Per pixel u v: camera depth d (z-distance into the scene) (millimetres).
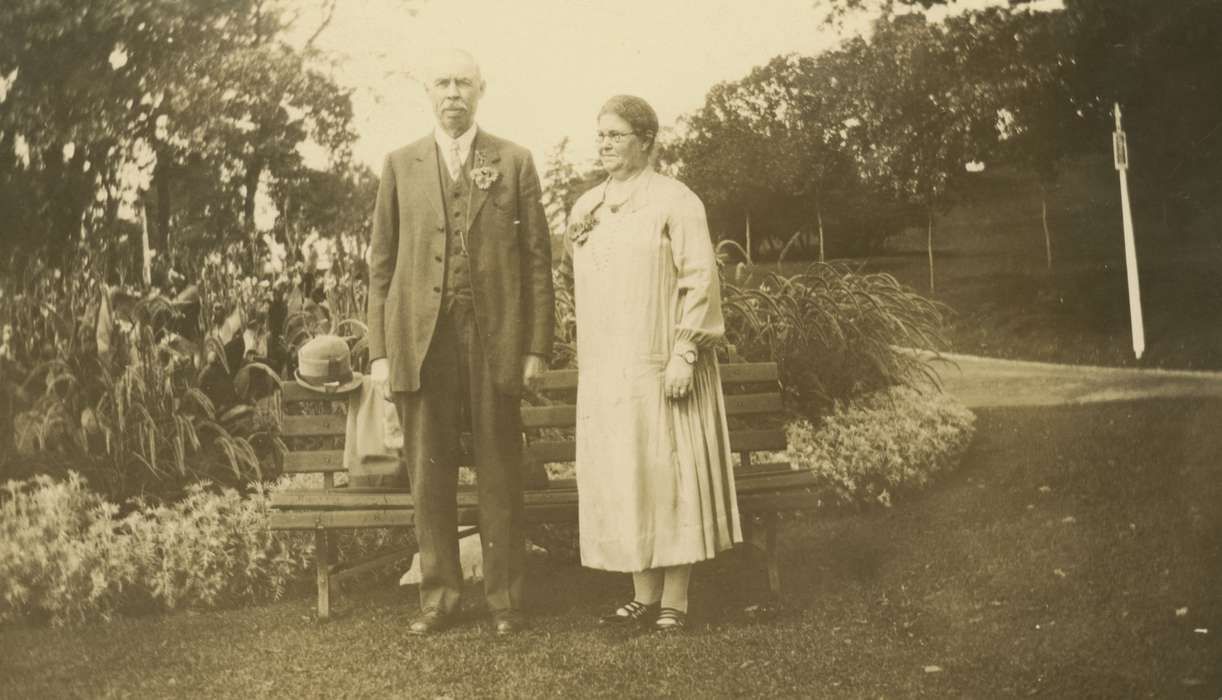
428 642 3246
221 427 4324
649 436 3217
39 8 4312
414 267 3307
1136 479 3898
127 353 4375
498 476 3316
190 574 3713
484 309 3293
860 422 4086
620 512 3199
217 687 3072
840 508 3877
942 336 4207
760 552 3684
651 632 3246
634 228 3283
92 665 3248
